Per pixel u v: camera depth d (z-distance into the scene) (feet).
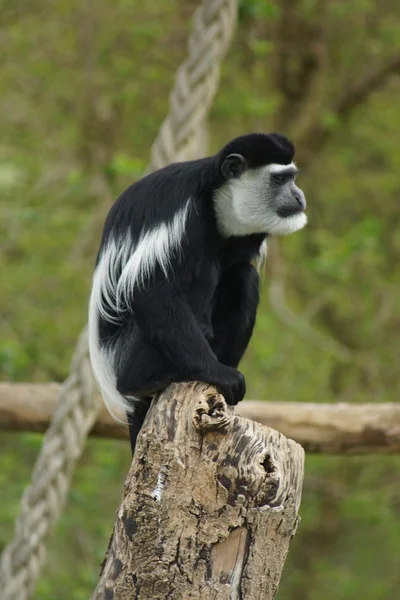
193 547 15.71
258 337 50.80
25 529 27.76
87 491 45.42
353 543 64.90
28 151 53.88
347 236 51.80
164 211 22.47
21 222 49.49
